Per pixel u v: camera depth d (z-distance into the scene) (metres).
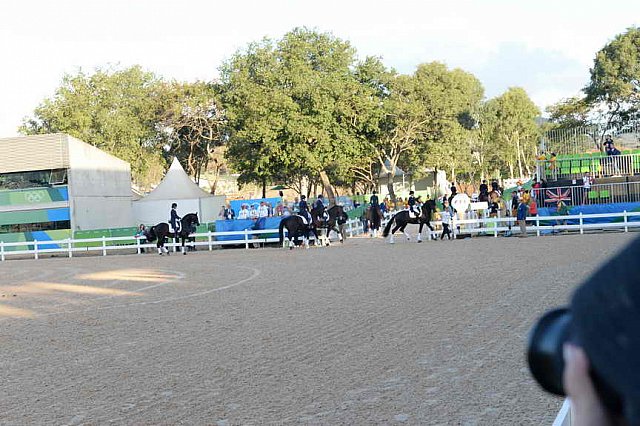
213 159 83.25
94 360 11.31
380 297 16.31
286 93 64.19
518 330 11.56
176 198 48.75
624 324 1.06
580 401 1.12
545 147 43.06
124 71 85.94
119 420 7.92
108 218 51.16
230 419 7.72
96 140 80.44
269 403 8.26
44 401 8.96
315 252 32.97
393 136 68.94
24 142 47.97
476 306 14.18
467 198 37.38
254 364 10.29
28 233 46.53
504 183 83.19
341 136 61.66
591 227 34.53
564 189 38.03
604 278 1.10
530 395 7.97
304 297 17.17
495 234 35.75
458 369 9.30
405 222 35.75
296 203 52.78
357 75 69.75
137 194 62.56
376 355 10.37
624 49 65.31
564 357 1.20
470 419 7.26
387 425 7.22
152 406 8.43
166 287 21.62
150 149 82.56
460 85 95.25
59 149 47.62
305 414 7.73
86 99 82.00
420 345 10.87
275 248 38.78
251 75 75.50
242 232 40.03
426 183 104.56
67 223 47.78
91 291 21.73
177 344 12.21
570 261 21.55
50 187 47.75
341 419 7.49
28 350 12.55
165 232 38.97
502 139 101.06
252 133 61.34
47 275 28.70
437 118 69.50
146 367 10.56
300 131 59.81
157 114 79.25
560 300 14.29
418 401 8.00
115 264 33.22
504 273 19.53
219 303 17.12
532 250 26.27
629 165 39.38
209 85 78.81
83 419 8.04
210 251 39.66
